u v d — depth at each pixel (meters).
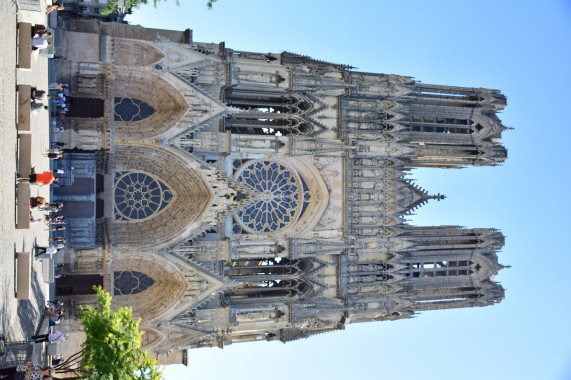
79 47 53.28
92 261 54.56
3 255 27.56
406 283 67.44
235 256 60.66
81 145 52.03
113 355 34.19
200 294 57.94
